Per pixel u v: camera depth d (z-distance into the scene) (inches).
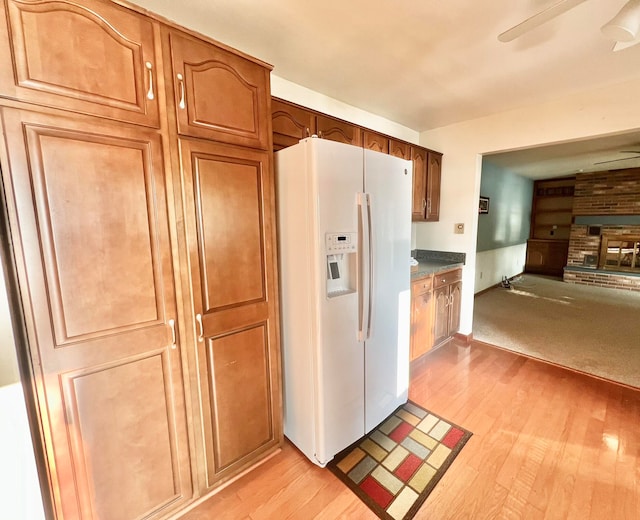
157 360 46.7
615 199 229.9
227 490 56.9
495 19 58.4
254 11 56.0
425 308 104.1
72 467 40.6
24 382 37.7
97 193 39.5
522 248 287.4
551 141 99.3
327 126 83.2
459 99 97.5
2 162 33.4
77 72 36.9
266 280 59.8
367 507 53.2
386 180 68.5
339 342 61.2
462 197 123.6
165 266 46.1
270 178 58.9
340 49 69.1
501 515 51.1
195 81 47.0
